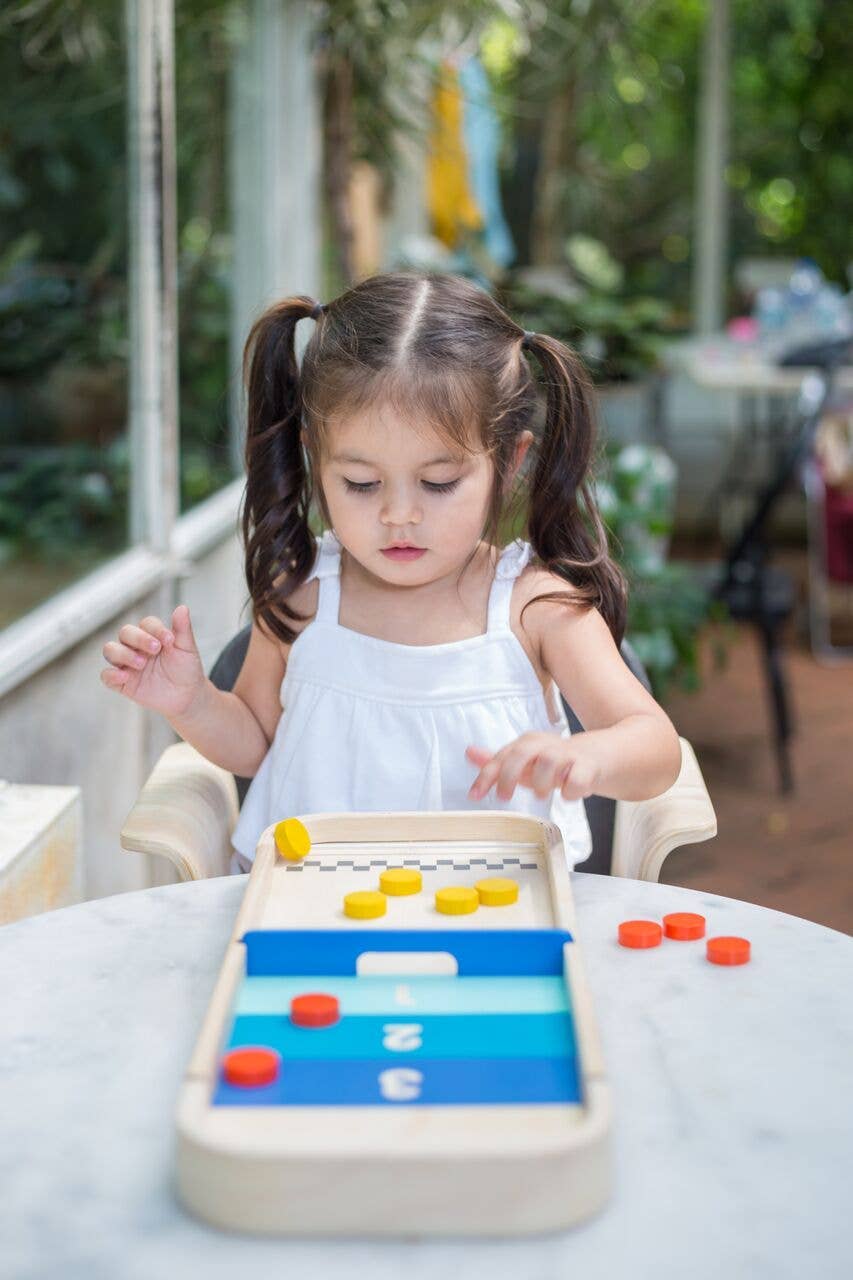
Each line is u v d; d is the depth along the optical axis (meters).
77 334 3.33
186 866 1.29
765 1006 0.93
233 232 3.32
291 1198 0.69
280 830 1.11
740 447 6.16
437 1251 0.68
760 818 3.29
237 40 3.29
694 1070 0.85
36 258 3.50
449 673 1.37
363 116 3.62
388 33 3.30
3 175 3.59
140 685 1.35
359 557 1.27
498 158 6.17
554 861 1.08
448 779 1.36
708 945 0.99
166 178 2.56
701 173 6.37
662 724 1.26
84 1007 0.93
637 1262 0.67
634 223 6.40
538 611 1.38
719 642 3.69
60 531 2.99
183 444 2.82
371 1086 0.78
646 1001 0.93
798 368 4.80
